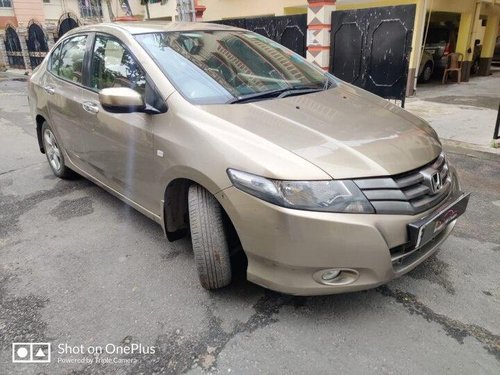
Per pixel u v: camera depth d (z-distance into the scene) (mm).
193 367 2191
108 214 3934
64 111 3918
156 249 3307
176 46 3137
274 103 2773
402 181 2256
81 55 3770
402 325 2418
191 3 7418
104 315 2584
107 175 3553
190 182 2605
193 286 2830
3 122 8117
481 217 3656
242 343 2330
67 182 4781
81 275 3000
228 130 2406
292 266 2195
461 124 6672
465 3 11109
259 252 2270
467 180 4504
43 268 3104
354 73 7488
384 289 2727
